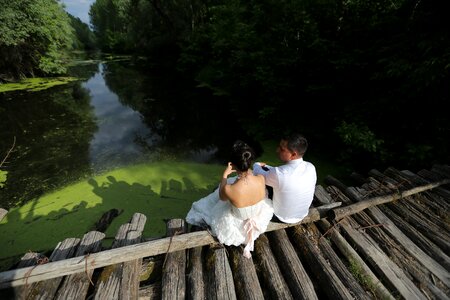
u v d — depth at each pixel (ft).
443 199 11.98
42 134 27.04
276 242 9.23
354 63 20.62
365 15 23.09
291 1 27.07
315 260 8.59
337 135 23.24
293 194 8.38
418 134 17.56
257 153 24.03
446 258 8.93
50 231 13.93
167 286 7.47
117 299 7.06
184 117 34.22
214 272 7.91
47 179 18.79
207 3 62.80
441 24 16.24
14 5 36.35
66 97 40.68
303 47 25.45
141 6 81.82
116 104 39.01
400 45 18.03
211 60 55.77
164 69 70.33
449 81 15.38
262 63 27.89
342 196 11.87
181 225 9.45
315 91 24.80
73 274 7.60
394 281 8.08
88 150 23.72
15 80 46.55
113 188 17.76
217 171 20.53
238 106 37.06
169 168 20.80
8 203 16.15
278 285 7.77
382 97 19.21
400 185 12.49
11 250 12.73
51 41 45.21
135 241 8.76
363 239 9.59
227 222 8.29
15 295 6.98
